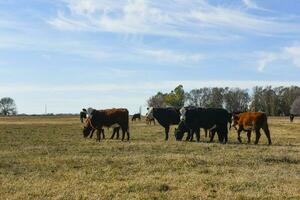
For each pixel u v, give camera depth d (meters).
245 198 13.52
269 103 163.50
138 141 33.84
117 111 35.28
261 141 36.31
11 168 19.03
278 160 21.94
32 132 46.12
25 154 23.88
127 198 13.42
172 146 28.55
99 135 35.12
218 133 34.56
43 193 14.06
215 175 17.48
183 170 18.58
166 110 36.47
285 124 74.38
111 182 15.88
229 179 16.45
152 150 26.38
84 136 38.19
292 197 13.70
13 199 13.31
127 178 16.67
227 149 27.09
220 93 162.00
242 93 163.62
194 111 34.00
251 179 16.55
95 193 14.05
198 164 20.17
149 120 72.94
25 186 15.14
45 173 17.80
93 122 34.91
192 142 32.47
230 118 34.69
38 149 26.50
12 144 30.55
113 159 21.41
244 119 33.62
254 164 20.53
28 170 18.56
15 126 62.19
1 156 22.94
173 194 13.97
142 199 13.33
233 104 162.38
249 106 164.38
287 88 163.88
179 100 134.62
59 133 44.91
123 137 35.66
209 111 33.97
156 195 13.77
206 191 14.44
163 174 17.55
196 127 34.06
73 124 71.62
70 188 14.77
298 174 17.95
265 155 23.53
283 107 163.12
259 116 32.81
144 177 16.80
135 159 21.38
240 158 22.30
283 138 40.34
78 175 17.19
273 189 14.85
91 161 20.77
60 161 20.75
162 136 41.22
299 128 60.19
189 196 13.70
